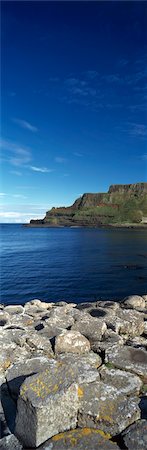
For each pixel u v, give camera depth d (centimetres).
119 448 491
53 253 6475
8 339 906
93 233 15062
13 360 781
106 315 1280
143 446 486
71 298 2678
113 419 538
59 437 511
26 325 1194
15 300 2586
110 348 838
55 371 622
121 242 9438
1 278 3559
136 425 529
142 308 1639
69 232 16650
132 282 3409
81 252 6656
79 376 638
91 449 488
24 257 5734
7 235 14325
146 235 13012
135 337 1055
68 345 850
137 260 5353
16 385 637
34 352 856
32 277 3628
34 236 13288
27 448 505
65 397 537
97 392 596
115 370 698
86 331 984
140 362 756
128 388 625
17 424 538
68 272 4016
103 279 3553
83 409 556
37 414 500
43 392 540
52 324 1122
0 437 539
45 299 2631
